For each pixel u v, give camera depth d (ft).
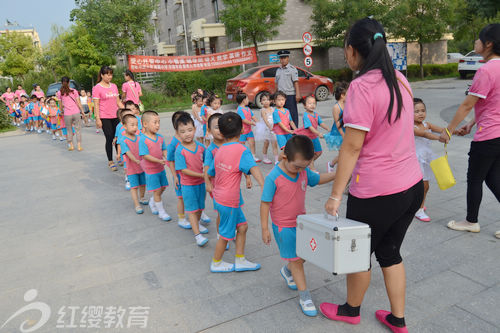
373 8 62.90
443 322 8.04
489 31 10.34
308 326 8.21
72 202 18.38
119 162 26.07
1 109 55.52
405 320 8.17
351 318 8.11
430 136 11.74
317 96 54.49
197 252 12.25
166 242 13.15
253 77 50.60
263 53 68.95
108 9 71.10
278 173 8.45
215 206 10.43
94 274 11.15
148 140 14.53
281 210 8.59
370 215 6.98
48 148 35.29
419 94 51.44
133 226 14.83
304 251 7.52
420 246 11.48
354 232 6.65
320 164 21.84
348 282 7.87
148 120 14.43
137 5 72.43
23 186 21.98
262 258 11.50
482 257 10.61
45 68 115.75
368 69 6.61
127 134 16.02
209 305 9.23
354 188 7.12
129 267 11.45
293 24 71.41
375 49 6.57
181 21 98.89
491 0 85.05
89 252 12.67
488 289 9.12
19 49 118.83
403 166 6.86
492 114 10.80
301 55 70.79
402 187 6.79
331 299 9.16
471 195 11.92
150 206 16.37
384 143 6.70
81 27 79.77
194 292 9.86
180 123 11.85
